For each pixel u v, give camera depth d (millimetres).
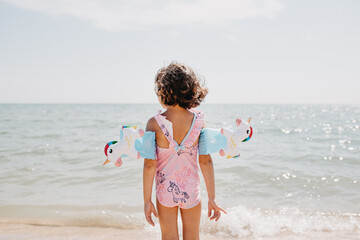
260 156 8328
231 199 4754
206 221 3838
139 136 2152
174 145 2270
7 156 8547
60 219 4004
